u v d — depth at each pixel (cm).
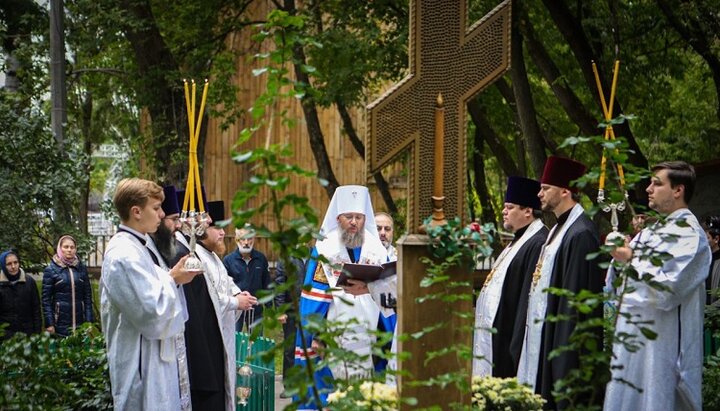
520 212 703
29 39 1862
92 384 642
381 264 716
